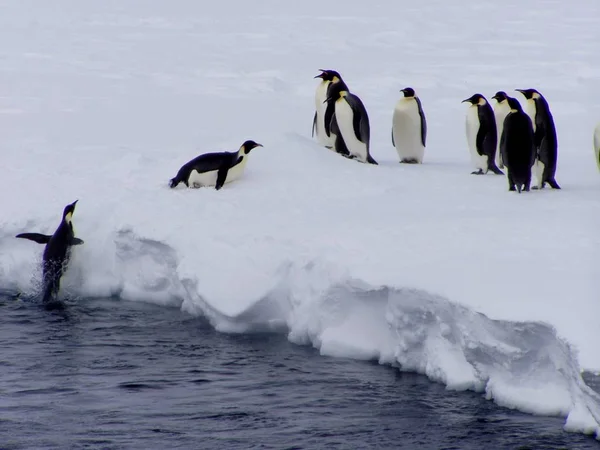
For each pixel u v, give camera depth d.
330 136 28.92
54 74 46.88
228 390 16.59
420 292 16.61
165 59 52.72
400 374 17.06
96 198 23.75
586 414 14.43
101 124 34.97
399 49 56.94
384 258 18.41
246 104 40.69
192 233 21.08
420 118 28.09
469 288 16.44
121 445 14.59
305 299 18.62
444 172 26.83
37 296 21.94
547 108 24.42
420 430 14.90
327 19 68.94
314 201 23.20
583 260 17.84
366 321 17.94
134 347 18.66
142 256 21.70
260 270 19.56
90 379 17.09
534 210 21.86
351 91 44.41
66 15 69.88
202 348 18.56
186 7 75.69
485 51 56.19
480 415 15.28
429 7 76.62
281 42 58.94
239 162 24.45
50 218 23.09
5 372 17.39
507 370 15.52
